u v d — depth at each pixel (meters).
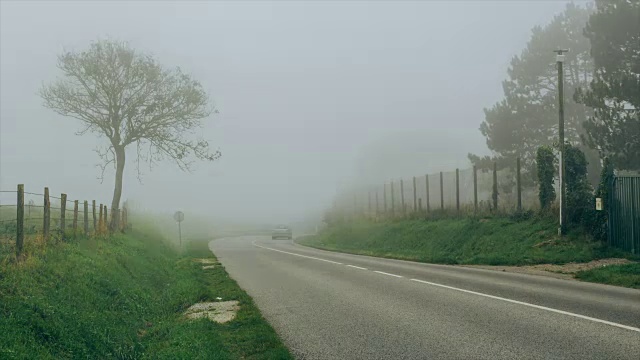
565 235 21.81
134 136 36.88
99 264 14.36
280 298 13.10
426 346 7.64
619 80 26.98
